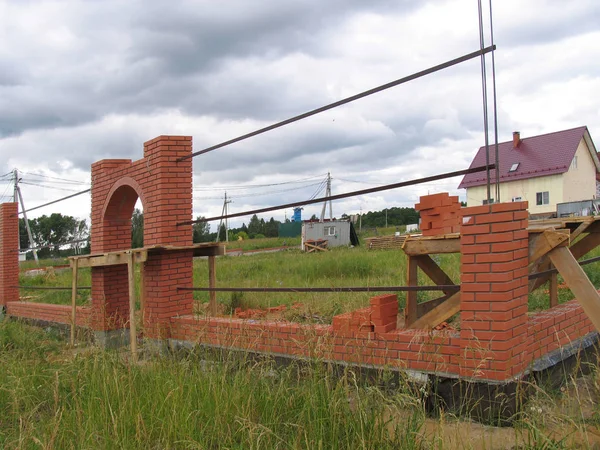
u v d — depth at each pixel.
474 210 4.71
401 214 74.56
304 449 3.96
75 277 8.66
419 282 11.05
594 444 3.93
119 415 4.55
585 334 6.17
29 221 63.59
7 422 5.15
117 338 9.17
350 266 16.08
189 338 7.50
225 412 4.38
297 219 61.38
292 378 5.20
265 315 8.72
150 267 8.10
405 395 4.05
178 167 8.21
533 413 4.04
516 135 37.31
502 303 4.55
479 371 4.51
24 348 7.86
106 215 9.57
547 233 4.70
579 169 35.81
